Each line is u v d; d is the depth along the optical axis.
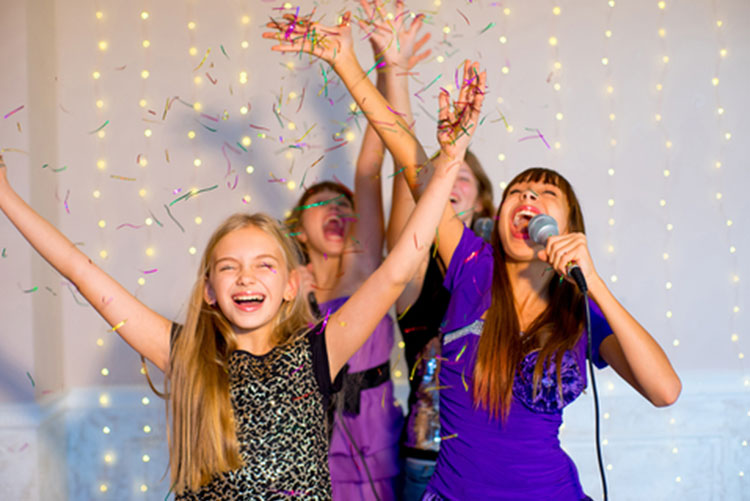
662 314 2.93
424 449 2.04
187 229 2.87
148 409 2.81
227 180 2.86
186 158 2.86
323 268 2.43
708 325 2.93
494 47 2.86
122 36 2.83
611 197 2.92
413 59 1.96
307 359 1.43
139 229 2.85
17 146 2.51
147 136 2.84
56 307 2.75
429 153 2.82
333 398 2.14
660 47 2.91
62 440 2.73
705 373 2.91
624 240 2.92
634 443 2.84
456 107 1.49
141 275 2.86
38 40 2.62
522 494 1.47
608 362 1.60
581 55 2.89
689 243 2.93
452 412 1.57
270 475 1.35
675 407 2.85
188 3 2.83
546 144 2.68
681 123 2.93
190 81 2.85
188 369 1.42
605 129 2.91
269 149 2.86
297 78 2.85
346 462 2.15
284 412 1.38
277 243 1.50
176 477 1.41
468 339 1.57
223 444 1.36
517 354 1.51
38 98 2.62
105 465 2.79
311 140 2.86
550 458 1.50
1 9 2.48
